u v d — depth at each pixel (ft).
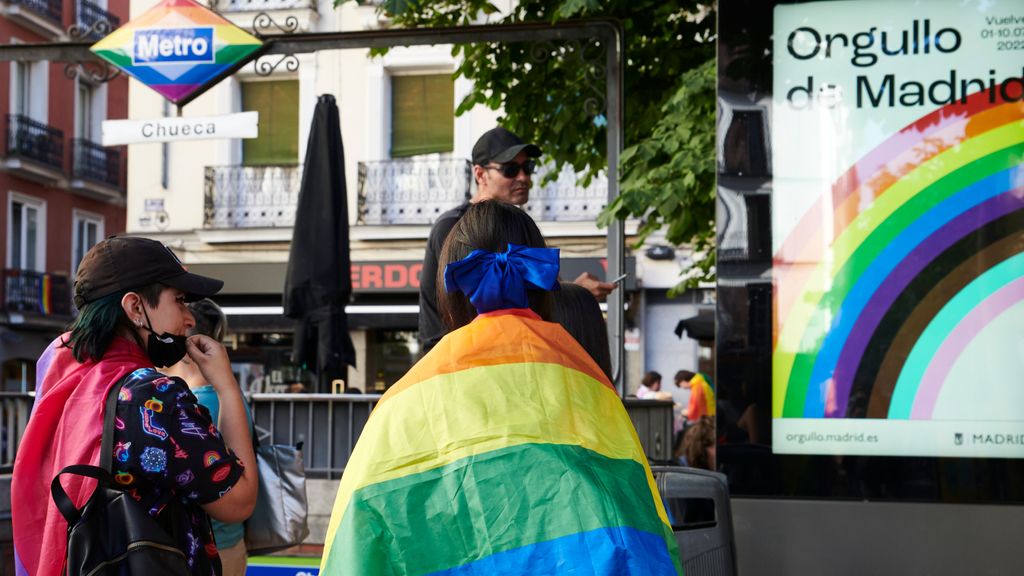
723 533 9.19
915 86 10.07
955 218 9.95
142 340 8.32
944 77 10.04
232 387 8.70
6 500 11.62
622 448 5.80
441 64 64.64
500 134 14.29
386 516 5.44
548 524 5.38
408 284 64.13
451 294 6.40
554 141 27.17
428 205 64.69
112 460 7.63
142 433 7.67
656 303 63.16
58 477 7.39
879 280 10.00
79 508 7.49
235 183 66.90
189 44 20.01
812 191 10.16
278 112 66.44
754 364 10.09
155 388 7.82
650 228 25.73
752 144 10.26
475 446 5.55
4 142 87.66
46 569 7.56
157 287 8.28
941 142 10.02
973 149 9.96
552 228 63.21
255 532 10.96
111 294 8.13
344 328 25.32
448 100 64.90
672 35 25.58
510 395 5.77
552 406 5.76
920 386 9.86
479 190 14.48
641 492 5.63
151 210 67.62
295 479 11.14
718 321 10.19
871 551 9.78
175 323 8.32
